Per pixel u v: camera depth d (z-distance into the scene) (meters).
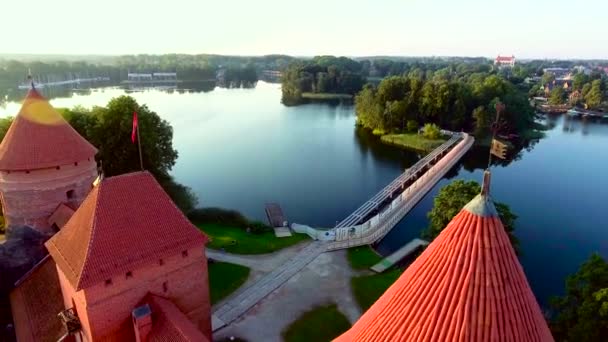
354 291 31.77
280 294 31.27
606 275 21.88
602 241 44.69
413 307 9.21
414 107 99.06
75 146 29.98
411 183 61.88
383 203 53.72
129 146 51.94
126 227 19.62
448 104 97.12
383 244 42.22
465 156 78.62
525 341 8.51
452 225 9.51
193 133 97.62
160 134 57.19
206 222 45.81
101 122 51.09
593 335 20.73
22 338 22.81
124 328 19.52
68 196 30.12
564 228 47.81
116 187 20.08
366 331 10.05
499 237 9.02
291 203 54.94
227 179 64.44
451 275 8.96
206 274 22.70
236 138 93.19
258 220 48.22
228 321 28.12
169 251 20.34
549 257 41.38
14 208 28.77
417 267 9.71
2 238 37.50
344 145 87.75
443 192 35.31
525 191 60.09
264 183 62.72
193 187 60.47
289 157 77.56
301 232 42.44
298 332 27.22
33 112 28.77
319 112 130.50
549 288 35.84
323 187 61.28
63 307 22.67
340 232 41.28
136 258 19.27
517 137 93.38
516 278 8.90
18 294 26.05
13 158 27.77
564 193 59.25
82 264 18.03
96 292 18.17
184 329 18.42
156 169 55.47
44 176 28.53
